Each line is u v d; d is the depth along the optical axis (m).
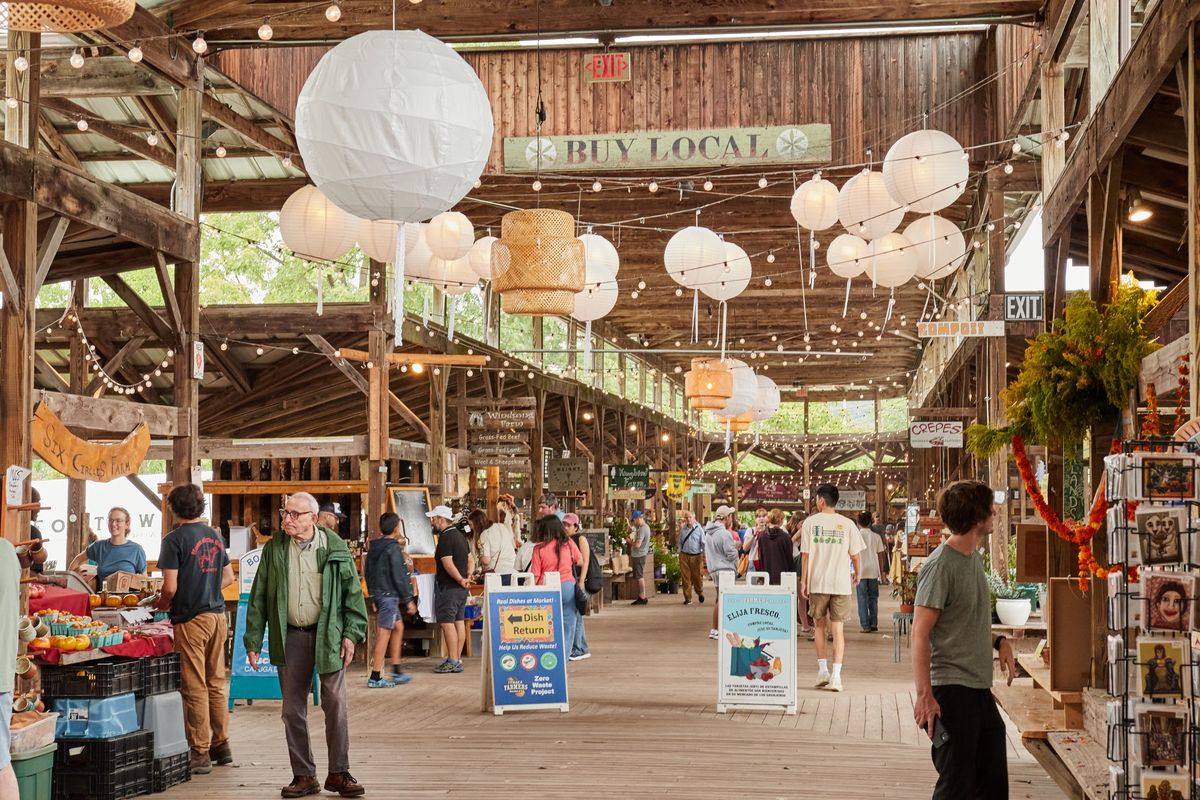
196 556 7.05
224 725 7.28
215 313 16.19
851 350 34.41
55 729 6.10
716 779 6.66
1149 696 4.50
